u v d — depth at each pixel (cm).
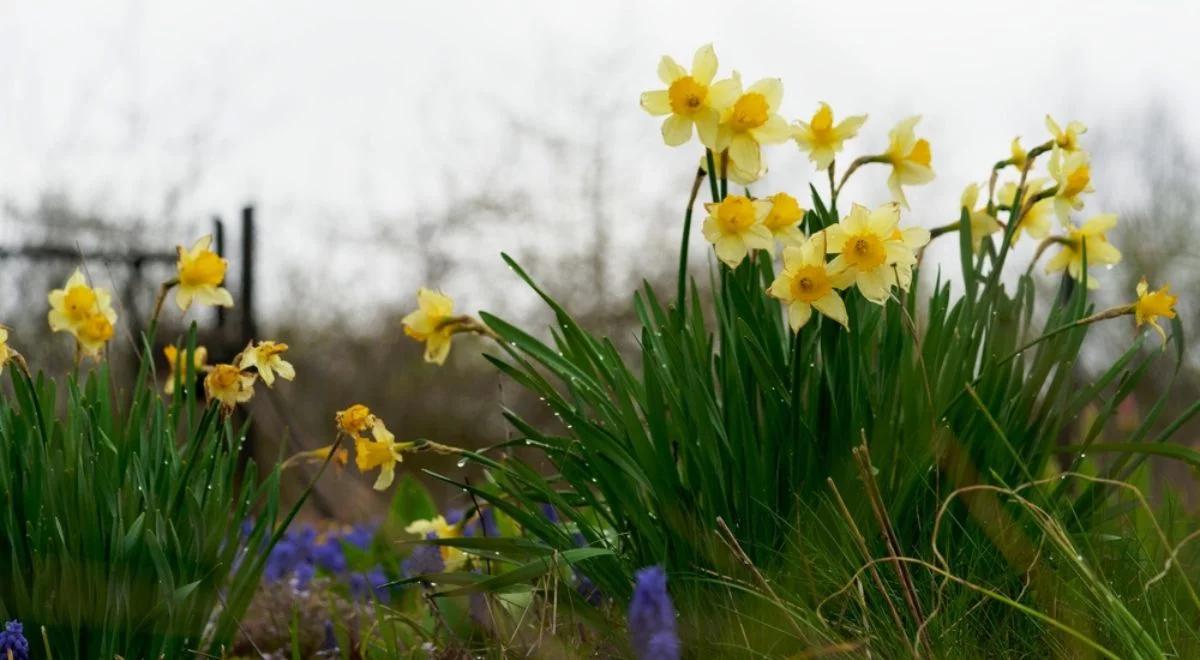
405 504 412
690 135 332
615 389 332
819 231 333
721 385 333
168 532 330
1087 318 334
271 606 389
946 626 322
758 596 323
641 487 335
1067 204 342
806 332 332
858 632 321
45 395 333
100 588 324
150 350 338
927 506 332
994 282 336
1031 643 326
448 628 350
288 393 1554
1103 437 590
